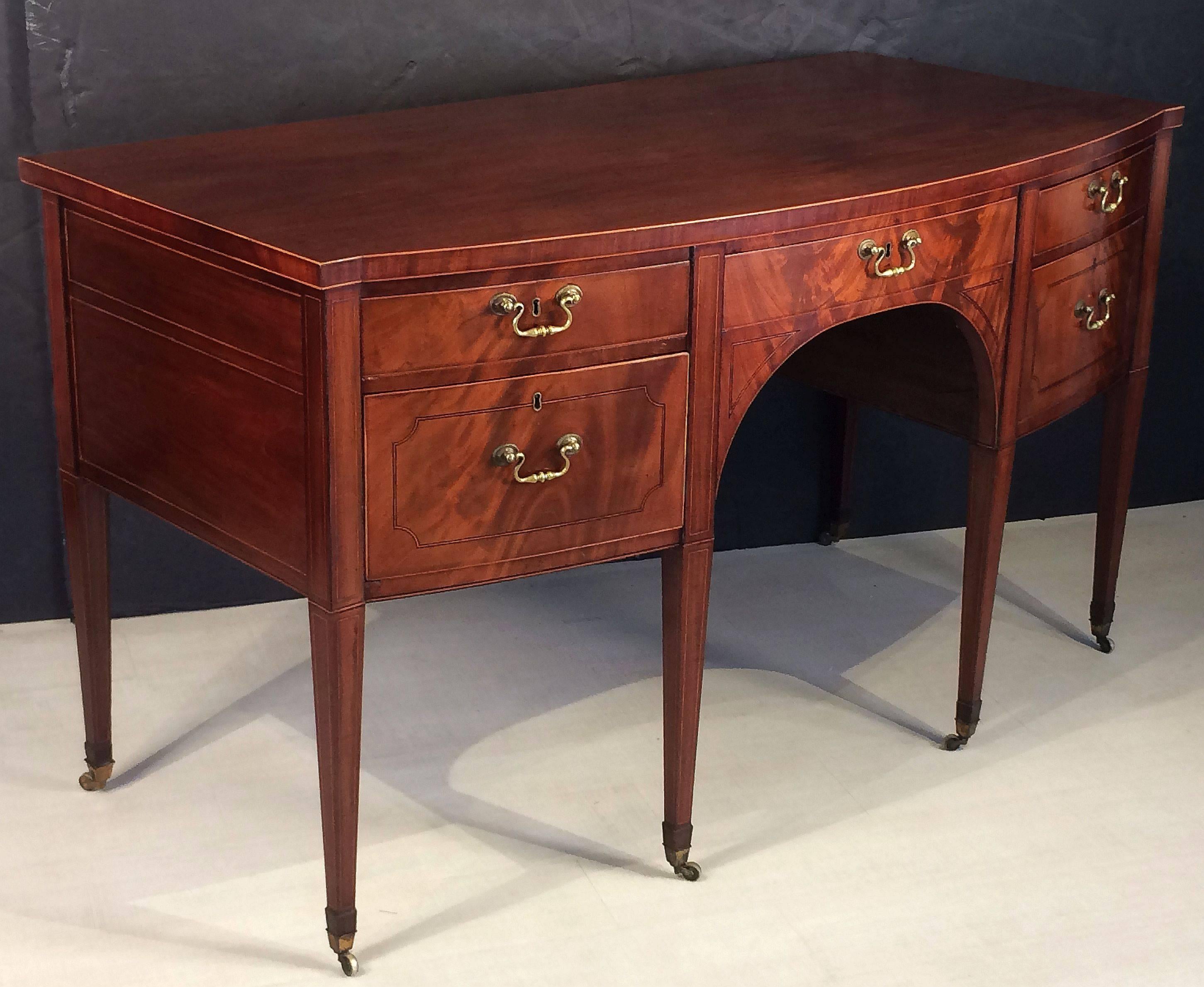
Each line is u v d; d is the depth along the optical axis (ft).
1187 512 10.53
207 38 7.79
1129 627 8.99
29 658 8.23
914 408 7.86
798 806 7.23
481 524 5.80
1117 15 9.49
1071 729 7.93
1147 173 7.77
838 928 6.43
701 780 7.40
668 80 8.44
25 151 7.77
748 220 5.89
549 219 5.76
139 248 5.98
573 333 5.72
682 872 6.69
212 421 5.90
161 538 8.57
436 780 7.32
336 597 5.58
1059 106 7.82
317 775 7.35
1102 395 10.11
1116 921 6.52
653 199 6.07
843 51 9.12
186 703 7.90
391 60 8.14
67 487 6.81
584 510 6.00
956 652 8.68
